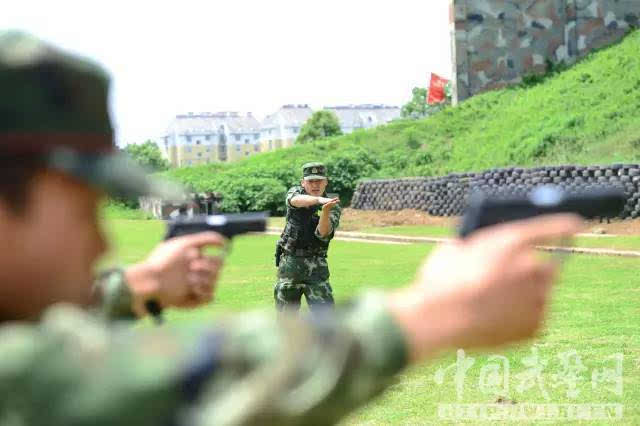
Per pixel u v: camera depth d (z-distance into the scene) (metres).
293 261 9.53
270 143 153.25
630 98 32.25
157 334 1.34
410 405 7.62
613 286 13.56
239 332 1.32
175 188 1.51
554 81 37.72
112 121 1.46
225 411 1.24
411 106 85.56
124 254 23.19
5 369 1.24
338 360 1.26
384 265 18.59
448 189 30.86
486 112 39.03
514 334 1.33
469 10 40.53
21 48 1.36
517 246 1.35
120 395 1.25
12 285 1.41
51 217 1.41
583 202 1.52
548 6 40.31
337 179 38.38
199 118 158.38
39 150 1.36
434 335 1.29
